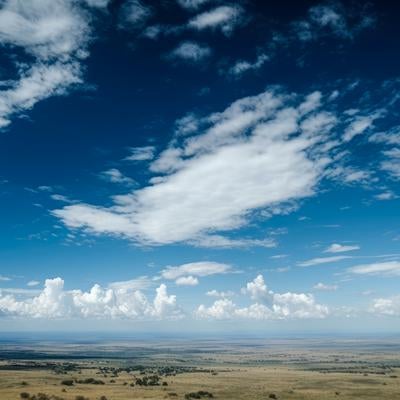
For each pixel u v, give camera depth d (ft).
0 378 546.67
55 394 391.65
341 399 397.19
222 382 544.62
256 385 508.12
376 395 425.69
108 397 379.96
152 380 541.34
